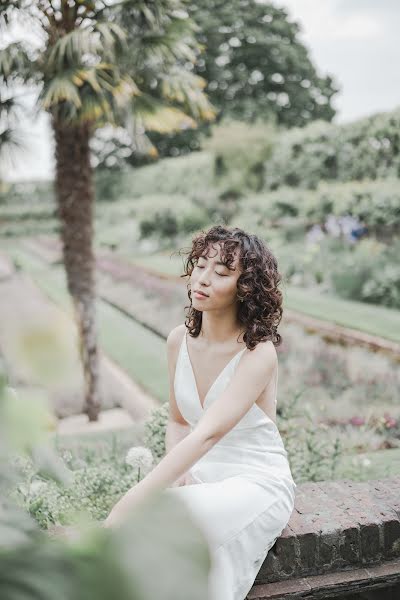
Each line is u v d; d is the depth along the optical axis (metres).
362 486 2.10
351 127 13.27
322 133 14.32
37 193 38.47
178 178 23.92
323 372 5.80
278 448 1.83
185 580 0.31
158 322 9.73
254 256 1.74
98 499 2.31
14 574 0.32
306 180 15.24
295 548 1.78
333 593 1.77
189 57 4.75
